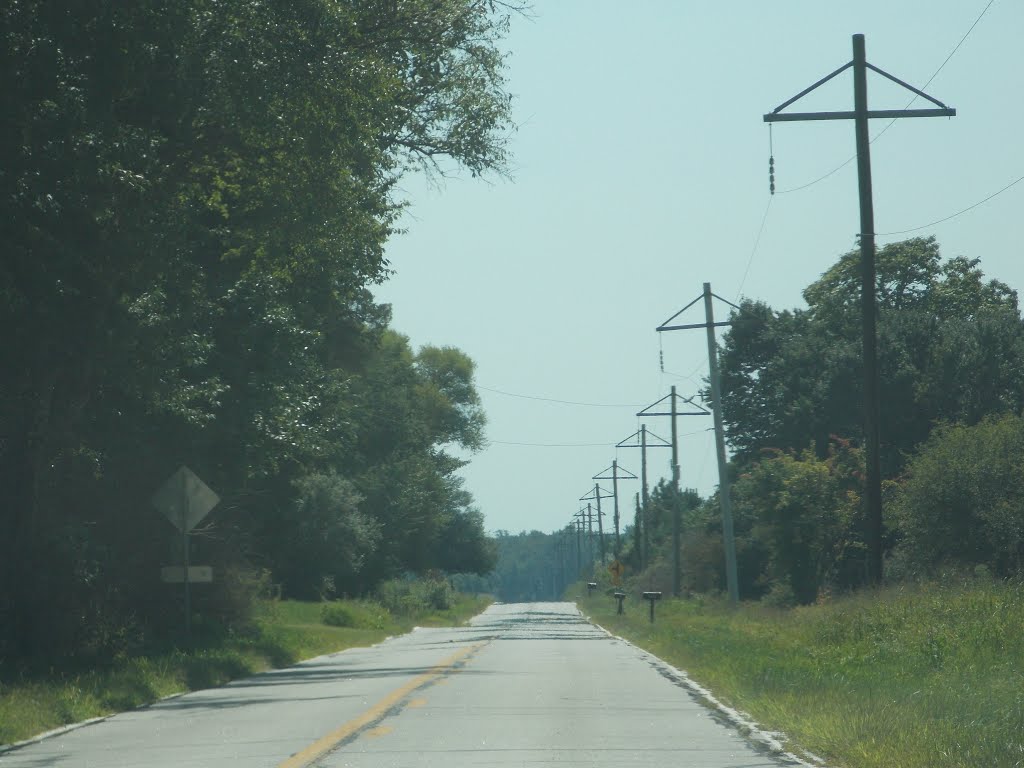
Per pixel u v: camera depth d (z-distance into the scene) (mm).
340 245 104125
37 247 72062
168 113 85312
